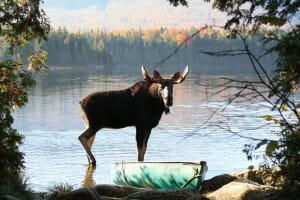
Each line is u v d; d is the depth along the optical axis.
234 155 20.92
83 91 57.72
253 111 34.97
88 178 17.19
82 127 29.50
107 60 164.38
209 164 19.39
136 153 21.88
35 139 25.05
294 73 6.53
